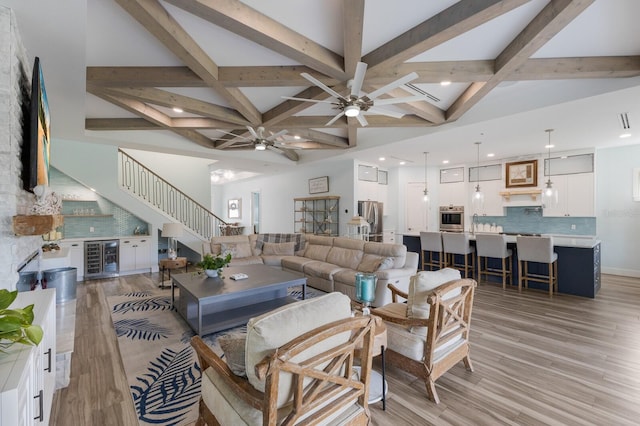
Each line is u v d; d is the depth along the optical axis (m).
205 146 6.00
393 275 4.00
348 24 2.09
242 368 1.34
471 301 2.42
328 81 3.04
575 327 3.40
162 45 2.59
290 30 2.36
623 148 5.83
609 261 6.05
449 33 2.23
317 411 1.27
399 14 2.24
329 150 6.89
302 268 5.18
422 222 8.17
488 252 5.20
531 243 4.71
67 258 3.53
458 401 2.09
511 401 2.09
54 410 1.97
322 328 1.19
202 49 2.65
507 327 3.41
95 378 2.36
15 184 1.88
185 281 3.68
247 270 4.36
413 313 2.21
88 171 5.79
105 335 3.16
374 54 2.75
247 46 2.63
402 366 2.24
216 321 3.33
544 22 2.16
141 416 1.94
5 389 0.87
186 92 3.71
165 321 3.55
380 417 1.93
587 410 1.99
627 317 3.71
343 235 7.32
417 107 3.92
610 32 2.52
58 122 3.99
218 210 13.57
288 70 3.00
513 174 6.75
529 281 5.16
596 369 2.50
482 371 2.48
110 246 6.03
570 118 4.04
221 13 1.95
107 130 4.88
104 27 2.34
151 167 7.59
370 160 7.28
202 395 1.62
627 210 5.83
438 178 8.12
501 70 2.83
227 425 1.35
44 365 1.60
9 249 1.78
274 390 1.08
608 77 3.06
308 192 8.40
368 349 1.44
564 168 6.12
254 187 10.94
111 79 2.92
